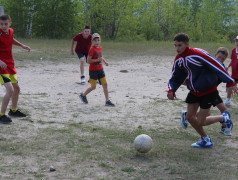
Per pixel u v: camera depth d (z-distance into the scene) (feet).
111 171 13.03
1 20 18.75
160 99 28.86
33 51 63.72
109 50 74.64
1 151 15.01
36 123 20.01
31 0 121.70
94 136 17.65
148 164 13.85
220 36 149.38
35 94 29.07
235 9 160.56
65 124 20.06
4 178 12.06
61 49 70.49
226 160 14.57
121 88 33.65
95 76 25.58
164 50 79.05
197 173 12.94
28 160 14.03
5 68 18.84
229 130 17.88
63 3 125.49
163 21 148.25
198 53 14.43
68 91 31.14
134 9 131.64
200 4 161.07
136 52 73.05
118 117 22.41
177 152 15.48
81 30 133.59
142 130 19.08
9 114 21.33
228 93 27.14
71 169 13.14
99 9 129.08
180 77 15.53
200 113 15.44
